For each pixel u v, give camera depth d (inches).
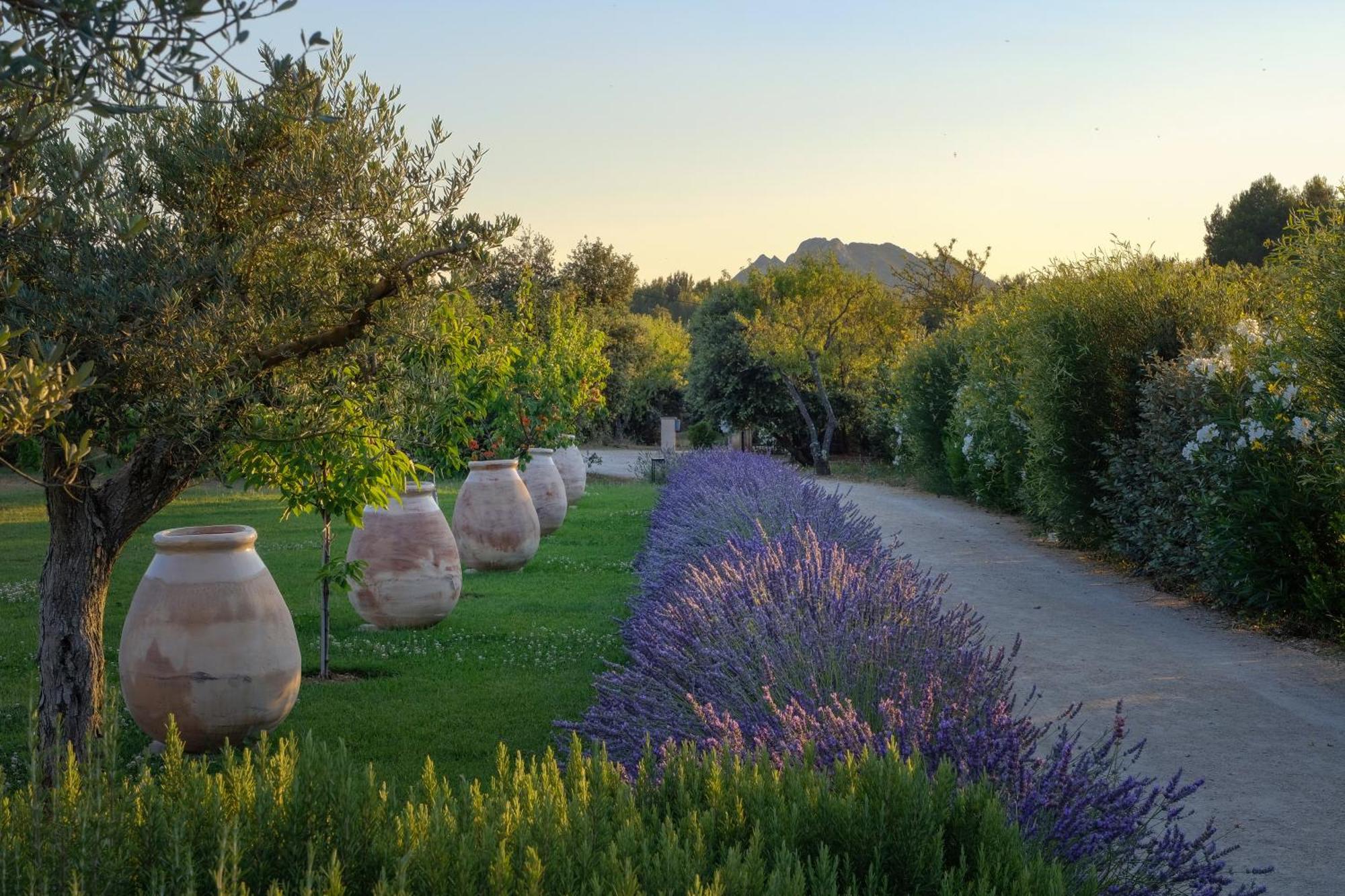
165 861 102.3
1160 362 476.4
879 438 1301.7
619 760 189.9
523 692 279.6
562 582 457.1
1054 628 362.3
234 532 239.8
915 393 954.7
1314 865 172.7
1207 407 402.3
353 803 110.0
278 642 234.2
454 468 360.2
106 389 172.1
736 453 912.3
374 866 106.1
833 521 410.3
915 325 1428.4
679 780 125.5
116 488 203.2
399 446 235.6
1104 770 149.3
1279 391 359.6
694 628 230.7
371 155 195.5
